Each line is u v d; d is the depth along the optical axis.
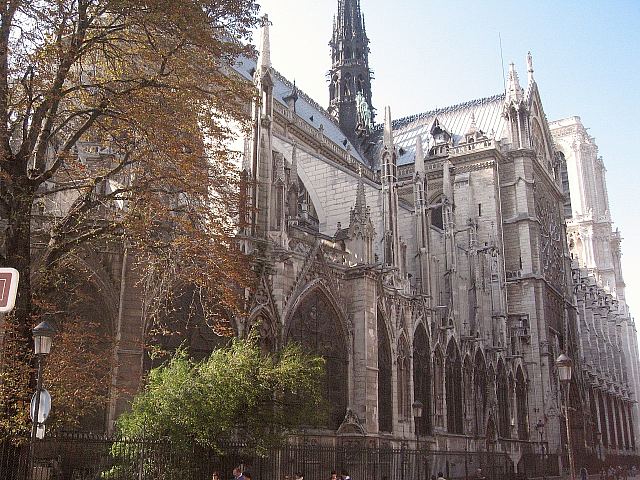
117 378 31.08
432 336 55.12
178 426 26.28
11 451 20.52
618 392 125.69
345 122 105.00
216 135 25.89
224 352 29.86
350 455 39.34
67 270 31.19
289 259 40.88
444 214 65.56
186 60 24.78
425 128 100.44
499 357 70.06
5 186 22.77
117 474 25.69
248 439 28.33
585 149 160.25
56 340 25.27
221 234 25.92
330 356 43.09
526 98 92.69
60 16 23.17
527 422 76.56
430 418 52.97
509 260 85.75
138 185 24.83
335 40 108.88
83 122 27.83
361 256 46.84
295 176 51.34
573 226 153.88
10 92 23.34
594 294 125.69
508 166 88.88
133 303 32.41
